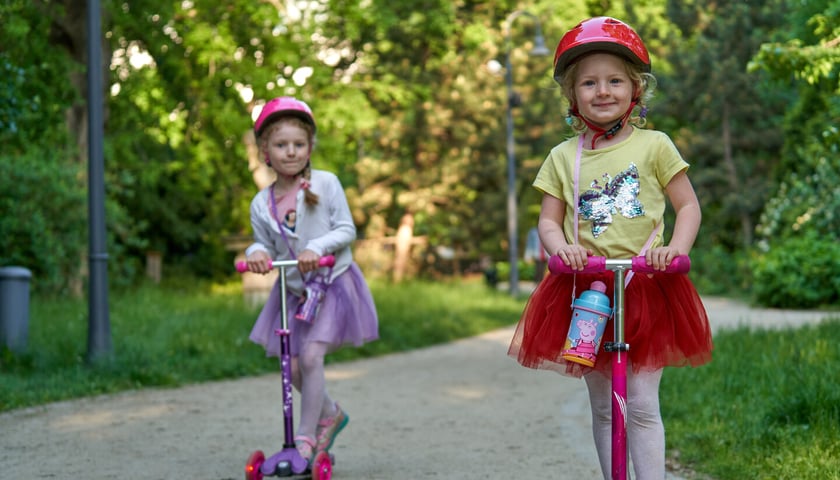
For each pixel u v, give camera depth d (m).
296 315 4.89
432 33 28.86
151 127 22.69
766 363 7.66
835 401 5.50
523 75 34.97
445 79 33.19
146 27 20.17
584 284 3.61
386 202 32.56
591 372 3.65
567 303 3.65
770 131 31.53
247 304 16.02
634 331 3.54
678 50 32.06
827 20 8.38
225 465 5.41
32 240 15.58
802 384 6.30
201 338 11.47
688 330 3.59
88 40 9.48
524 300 26.12
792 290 20.22
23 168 15.74
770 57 8.15
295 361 5.17
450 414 7.41
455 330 16.62
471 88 32.97
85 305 14.19
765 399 6.32
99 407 7.69
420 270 37.16
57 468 5.32
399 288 22.42
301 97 22.31
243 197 26.03
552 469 5.25
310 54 22.47
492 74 34.06
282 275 4.76
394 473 5.16
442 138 33.75
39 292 16.06
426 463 5.45
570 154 3.68
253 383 9.49
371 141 32.38
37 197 15.90
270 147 5.00
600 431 3.69
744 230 31.50
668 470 5.02
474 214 37.00
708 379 7.35
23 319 9.53
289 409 4.75
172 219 33.75
